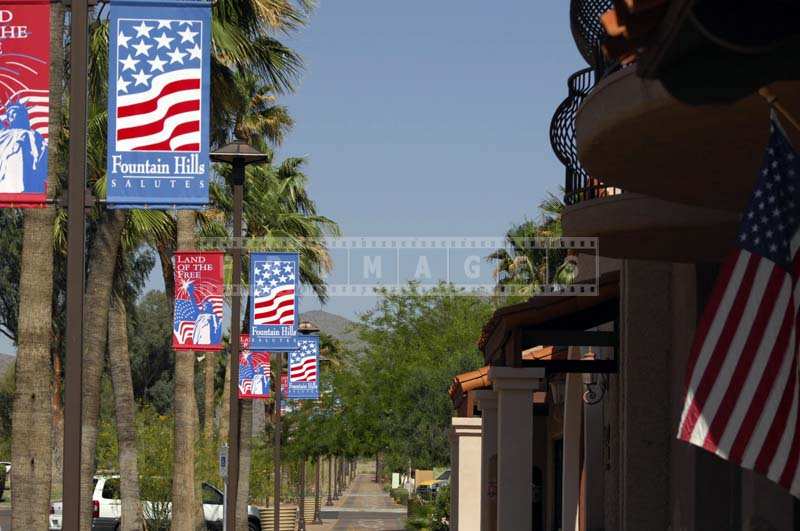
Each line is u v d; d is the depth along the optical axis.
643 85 18.53
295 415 140.50
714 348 15.99
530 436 40.41
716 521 33.88
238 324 55.00
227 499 55.06
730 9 13.69
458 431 69.69
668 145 20.52
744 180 22.47
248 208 104.31
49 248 39.59
